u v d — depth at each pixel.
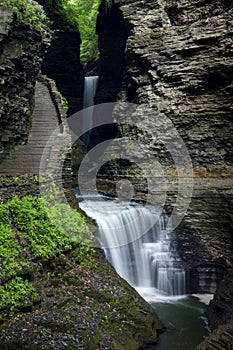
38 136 14.38
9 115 12.66
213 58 16.39
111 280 10.10
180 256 13.65
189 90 17.25
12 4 12.65
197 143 16.92
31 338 7.36
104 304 9.09
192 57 17.09
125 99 20.45
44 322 7.84
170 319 10.46
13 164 12.80
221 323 9.30
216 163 16.33
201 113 16.81
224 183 14.32
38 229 9.95
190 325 10.07
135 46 18.73
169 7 18.33
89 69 30.47
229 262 12.55
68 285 9.29
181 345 8.92
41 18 14.59
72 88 26.36
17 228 9.72
